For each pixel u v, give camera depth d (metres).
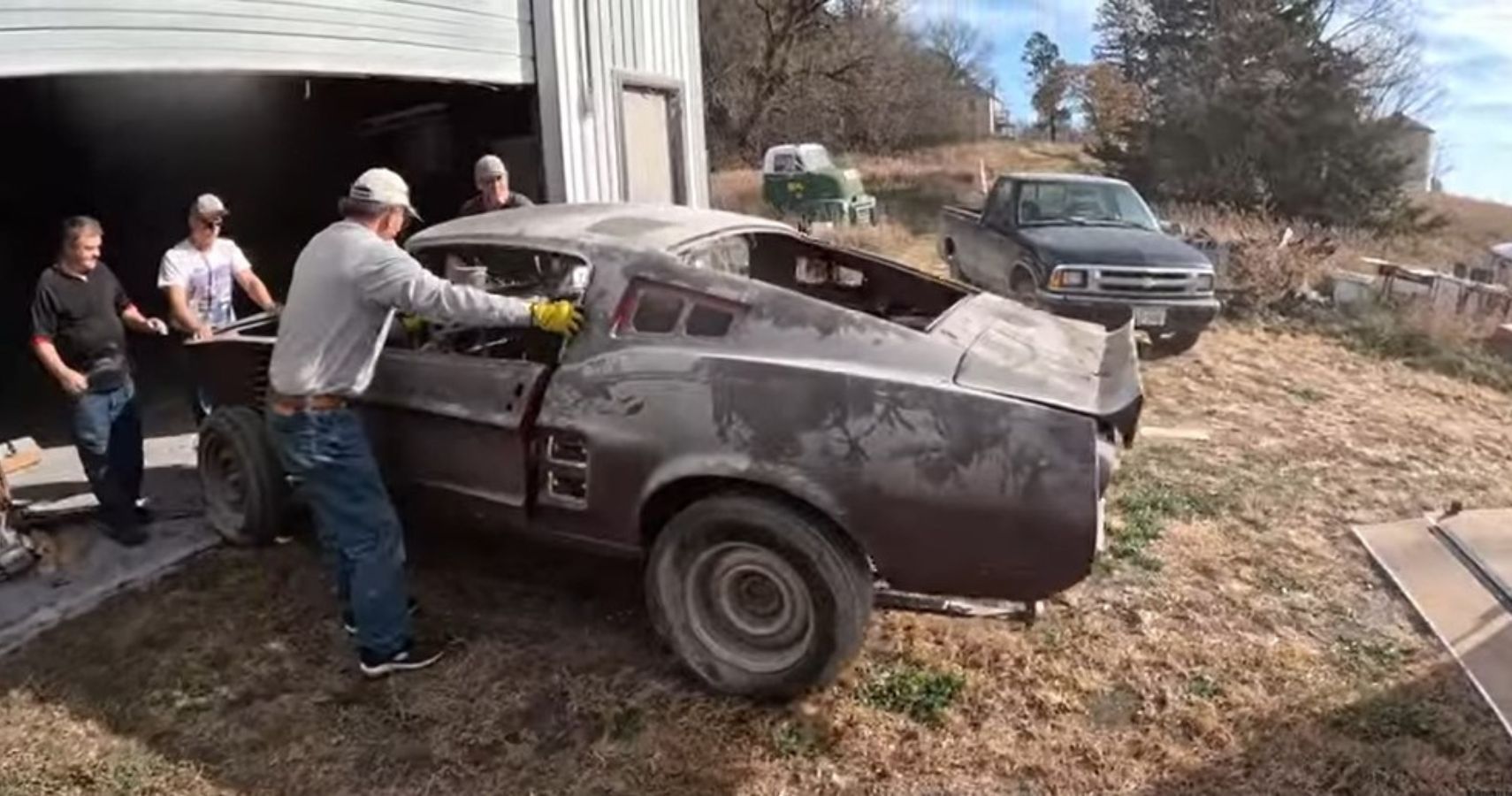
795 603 3.43
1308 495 5.62
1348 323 10.48
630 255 3.78
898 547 3.26
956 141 38.47
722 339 3.57
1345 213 25.52
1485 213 28.75
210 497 4.79
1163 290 8.76
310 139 10.39
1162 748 3.39
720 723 3.50
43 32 4.65
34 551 4.57
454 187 9.30
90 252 4.56
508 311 3.60
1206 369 8.71
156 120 10.52
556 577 4.47
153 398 7.26
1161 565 4.69
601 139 8.23
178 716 3.54
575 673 3.76
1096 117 36.44
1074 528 3.12
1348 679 3.79
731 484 3.48
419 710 3.56
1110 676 3.79
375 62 6.21
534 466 3.79
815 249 4.87
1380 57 28.58
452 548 4.71
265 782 3.23
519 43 7.41
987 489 3.16
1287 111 26.02
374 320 3.58
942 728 3.49
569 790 3.20
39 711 3.55
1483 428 7.26
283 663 3.83
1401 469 6.14
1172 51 32.25
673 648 3.68
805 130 35.00
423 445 4.03
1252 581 4.57
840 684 3.70
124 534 4.73
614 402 3.59
